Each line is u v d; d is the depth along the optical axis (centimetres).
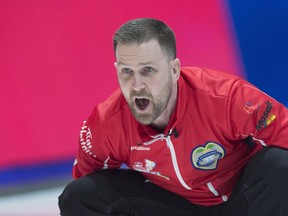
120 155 644
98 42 1014
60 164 949
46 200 871
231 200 638
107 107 632
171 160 612
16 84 950
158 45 558
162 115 597
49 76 970
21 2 981
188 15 1084
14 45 961
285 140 582
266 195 593
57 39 988
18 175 926
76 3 1016
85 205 643
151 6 1070
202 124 591
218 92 592
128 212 656
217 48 1085
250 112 577
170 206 653
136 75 561
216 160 615
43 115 955
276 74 1109
